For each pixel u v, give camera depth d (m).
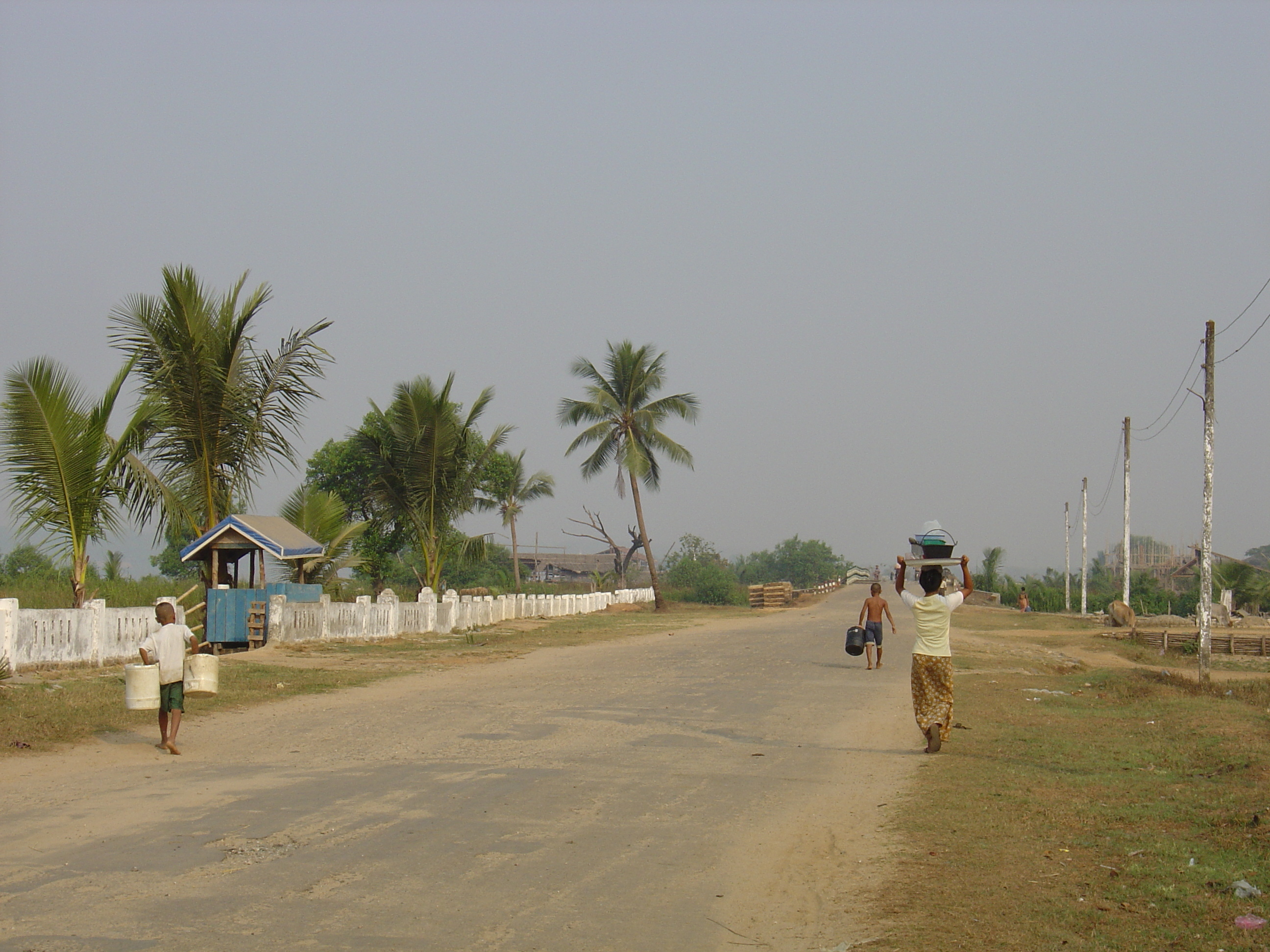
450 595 31.19
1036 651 27.66
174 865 6.54
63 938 5.23
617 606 55.47
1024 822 7.91
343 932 5.39
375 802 8.36
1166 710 14.62
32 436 18.38
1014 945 5.27
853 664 20.91
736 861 6.86
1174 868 6.60
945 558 11.20
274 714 13.43
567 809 8.23
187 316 22.06
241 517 23.45
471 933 5.42
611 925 5.60
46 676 15.63
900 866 6.73
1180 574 73.94
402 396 32.97
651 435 49.94
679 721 13.05
